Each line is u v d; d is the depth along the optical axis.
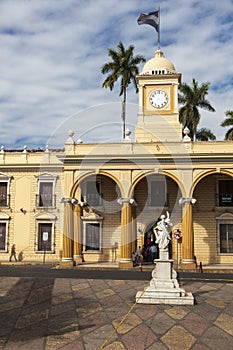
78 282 17.92
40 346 9.12
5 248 31.66
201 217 30.17
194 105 40.94
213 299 14.20
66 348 9.00
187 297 13.27
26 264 28.88
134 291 15.78
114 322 11.08
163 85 32.09
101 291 15.77
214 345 9.26
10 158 32.69
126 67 38.47
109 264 28.47
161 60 33.28
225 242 29.81
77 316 11.77
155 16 34.53
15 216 31.97
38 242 31.58
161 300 13.30
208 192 30.36
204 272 24.61
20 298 14.36
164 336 9.88
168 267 13.95
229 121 37.06
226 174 27.45
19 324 10.92
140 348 9.03
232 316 11.73
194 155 27.47
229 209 29.95
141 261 26.34
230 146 27.86
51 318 11.55
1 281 18.02
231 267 26.78
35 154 32.56
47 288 16.34
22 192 32.19
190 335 9.96
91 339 9.63
